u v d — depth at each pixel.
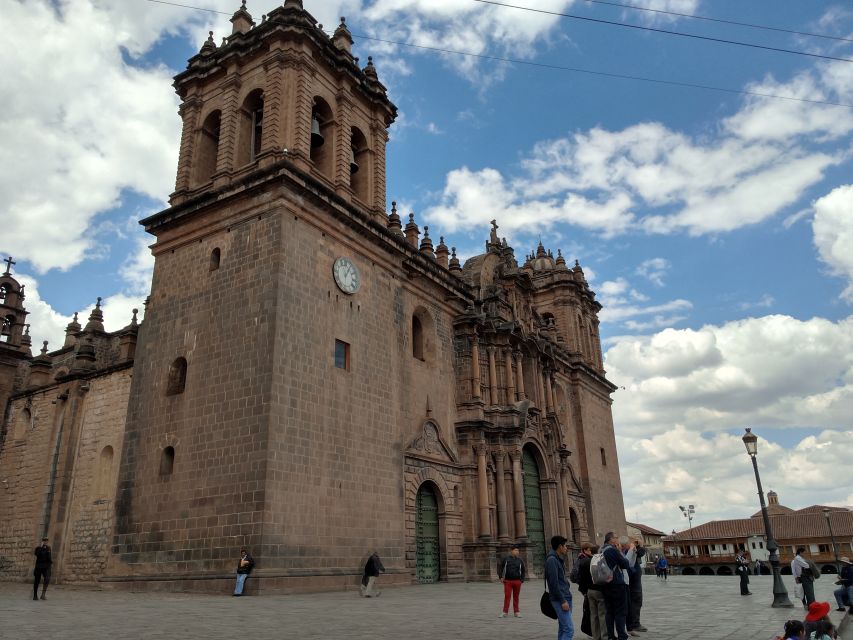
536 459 44.09
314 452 26.41
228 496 24.86
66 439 37.25
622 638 11.71
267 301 26.81
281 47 31.92
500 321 43.28
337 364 29.19
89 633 12.62
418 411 35.09
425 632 13.87
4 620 14.55
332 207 30.25
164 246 31.84
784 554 99.94
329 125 33.84
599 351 63.91
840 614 20.83
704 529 111.06
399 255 34.97
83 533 34.47
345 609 18.58
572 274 61.38
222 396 26.58
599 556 12.05
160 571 25.84
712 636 13.82
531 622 16.14
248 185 28.97
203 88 35.22
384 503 29.53
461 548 36.03
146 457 28.25
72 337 47.66
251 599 21.44
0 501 40.19
